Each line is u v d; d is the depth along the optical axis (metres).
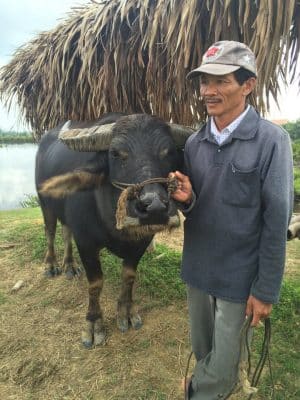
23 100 4.97
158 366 2.91
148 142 2.39
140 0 3.09
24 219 6.84
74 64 3.88
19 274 4.43
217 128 1.91
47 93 4.34
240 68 1.73
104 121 3.01
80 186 2.64
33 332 3.35
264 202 1.78
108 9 3.31
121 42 3.36
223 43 1.77
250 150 1.77
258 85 2.63
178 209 2.19
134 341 3.20
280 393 2.64
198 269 2.07
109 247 3.06
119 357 3.02
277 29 2.47
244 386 1.96
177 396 2.63
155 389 2.70
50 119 4.64
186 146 2.11
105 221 2.80
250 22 2.67
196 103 3.36
